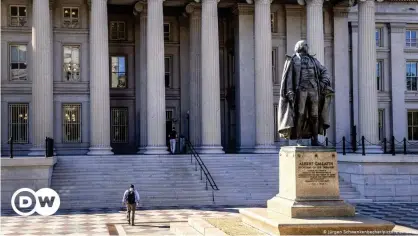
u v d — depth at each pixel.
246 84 49.22
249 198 35.50
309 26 46.16
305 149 18.28
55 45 47.81
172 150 46.38
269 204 19.80
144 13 48.31
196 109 48.66
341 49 51.72
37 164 34.88
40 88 42.59
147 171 38.53
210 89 44.16
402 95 54.50
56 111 47.62
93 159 39.66
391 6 54.53
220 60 52.81
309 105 18.98
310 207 17.81
